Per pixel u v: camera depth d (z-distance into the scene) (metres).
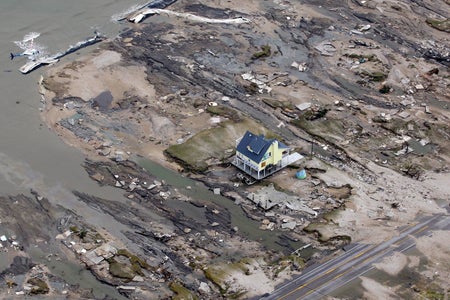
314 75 89.44
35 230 63.44
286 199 68.19
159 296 56.66
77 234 62.91
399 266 60.03
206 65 90.19
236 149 72.00
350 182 70.75
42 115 80.00
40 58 90.88
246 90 85.56
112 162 72.88
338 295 56.81
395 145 77.25
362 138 78.00
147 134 77.25
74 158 73.25
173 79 87.06
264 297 56.53
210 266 59.88
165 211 66.56
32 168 71.56
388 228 64.56
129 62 89.88
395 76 89.31
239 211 66.88
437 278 58.88
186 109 81.50
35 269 59.06
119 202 67.38
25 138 76.12
